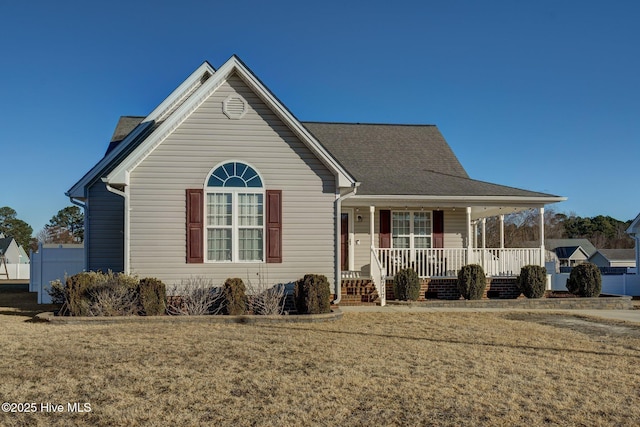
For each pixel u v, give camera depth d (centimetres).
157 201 1516
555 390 803
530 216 6875
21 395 746
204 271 1527
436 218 2150
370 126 2514
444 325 1343
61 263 2047
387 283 1911
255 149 1562
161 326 1282
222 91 1554
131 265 1501
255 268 1547
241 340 1103
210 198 1545
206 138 1543
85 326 1277
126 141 1795
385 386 803
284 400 739
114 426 651
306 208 1577
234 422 662
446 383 824
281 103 1534
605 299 1878
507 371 902
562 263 6181
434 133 2525
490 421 675
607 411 717
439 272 1941
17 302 2030
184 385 798
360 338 1153
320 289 1443
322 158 1569
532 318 1543
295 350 1020
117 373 849
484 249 1958
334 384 809
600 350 1088
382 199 1869
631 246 7850
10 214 8612
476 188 2003
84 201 1836
